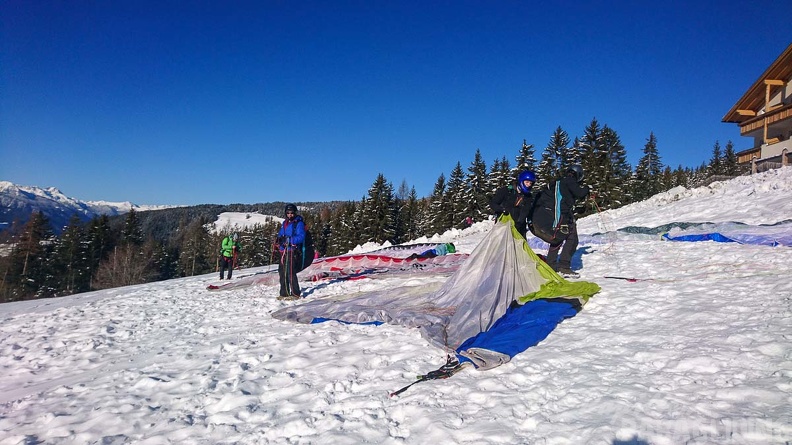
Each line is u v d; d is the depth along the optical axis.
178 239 105.94
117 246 65.25
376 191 59.44
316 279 11.62
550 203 8.77
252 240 80.94
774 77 30.50
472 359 4.67
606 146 49.59
